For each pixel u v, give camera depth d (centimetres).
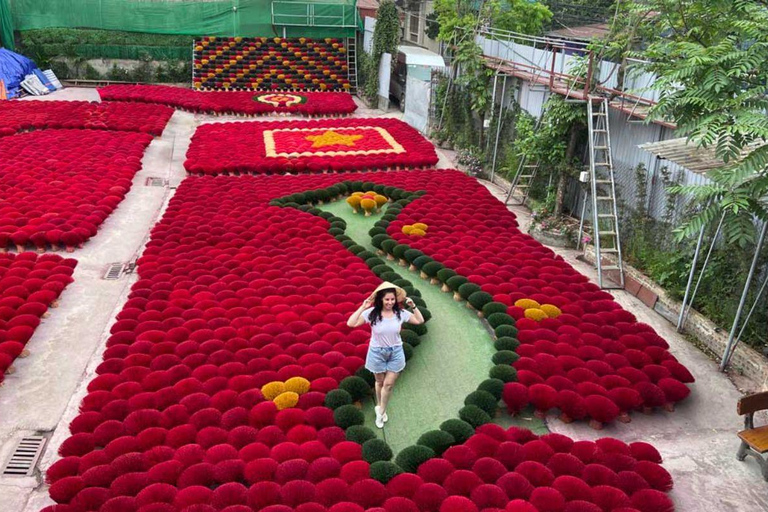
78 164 1745
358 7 3397
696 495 671
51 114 2273
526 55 1800
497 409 806
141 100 2677
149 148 2072
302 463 653
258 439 706
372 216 1530
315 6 3300
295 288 1069
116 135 2094
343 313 995
